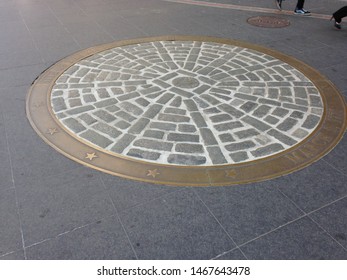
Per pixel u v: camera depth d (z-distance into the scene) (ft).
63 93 15.78
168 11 27.40
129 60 19.03
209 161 11.58
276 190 10.50
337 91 16.02
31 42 21.54
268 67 18.33
